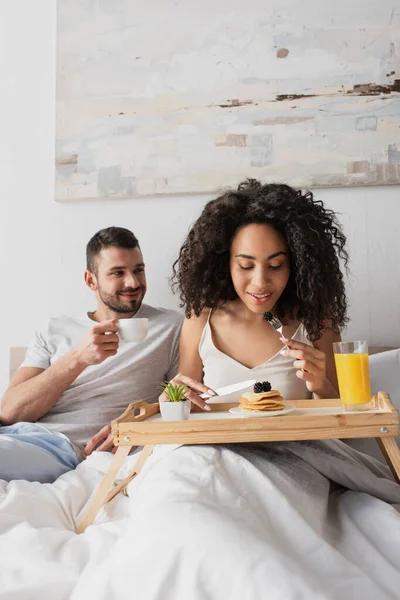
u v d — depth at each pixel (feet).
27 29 7.11
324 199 6.46
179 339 5.78
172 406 3.96
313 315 4.78
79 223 6.88
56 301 6.89
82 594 2.80
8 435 5.08
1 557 3.13
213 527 2.87
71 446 5.19
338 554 2.96
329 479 4.09
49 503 3.97
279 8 6.52
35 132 7.04
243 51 6.56
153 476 3.58
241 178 6.50
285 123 6.45
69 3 6.88
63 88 6.86
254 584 2.62
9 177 7.05
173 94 6.65
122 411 5.82
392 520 3.25
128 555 2.87
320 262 4.73
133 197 6.73
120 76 6.76
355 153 6.33
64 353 6.01
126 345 5.93
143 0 6.75
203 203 6.64
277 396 4.02
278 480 3.56
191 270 4.97
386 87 6.33
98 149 6.77
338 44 6.41
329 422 3.62
